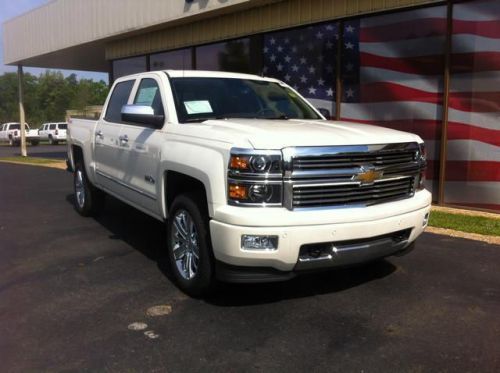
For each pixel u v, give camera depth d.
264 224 3.75
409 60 8.97
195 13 11.94
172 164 4.63
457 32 8.29
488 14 7.97
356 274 5.07
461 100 8.38
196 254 4.42
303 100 6.10
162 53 14.62
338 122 5.12
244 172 3.81
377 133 4.40
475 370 3.28
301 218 3.81
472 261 5.51
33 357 3.49
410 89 9.01
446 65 8.42
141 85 5.94
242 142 3.90
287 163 3.81
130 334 3.81
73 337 3.78
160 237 6.63
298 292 4.60
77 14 16.94
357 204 4.09
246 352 3.52
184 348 3.59
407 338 3.72
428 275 5.05
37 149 33.69
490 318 4.06
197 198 4.35
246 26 11.57
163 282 4.91
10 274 5.21
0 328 3.94
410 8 8.78
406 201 4.43
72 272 5.25
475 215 7.89
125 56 16.03
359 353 3.50
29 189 11.26
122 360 3.43
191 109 5.09
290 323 3.97
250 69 11.81
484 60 8.09
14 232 7.00
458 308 4.26
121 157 6.04
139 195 5.61
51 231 7.01
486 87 8.12
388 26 9.19
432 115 8.77
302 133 4.11
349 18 9.70
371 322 3.99
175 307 4.30
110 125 6.50
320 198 3.94
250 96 5.61
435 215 7.82
